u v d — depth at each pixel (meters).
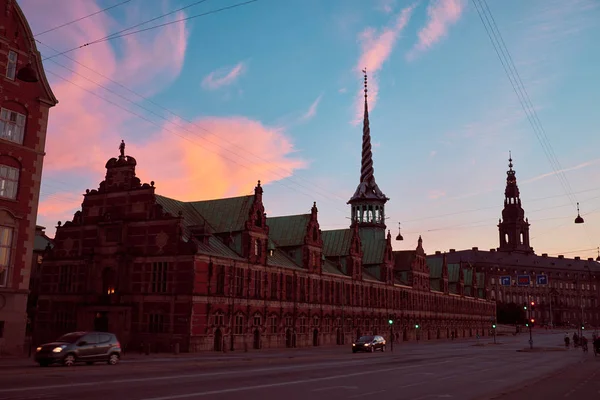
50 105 44.44
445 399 22.16
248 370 34.34
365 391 24.27
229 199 75.31
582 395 23.81
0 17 41.53
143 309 62.62
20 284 40.72
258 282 71.25
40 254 96.50
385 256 108.56
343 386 25.94
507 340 122.12
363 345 63.91
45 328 69.31
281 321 74.81
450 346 89.19
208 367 37.06
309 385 26.00
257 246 72.06
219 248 67.75
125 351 58.50
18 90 42.19
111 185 68.88
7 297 39.91
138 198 66.38
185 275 60.97
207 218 74.62
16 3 42.62
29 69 30.78
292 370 34.88
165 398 19.84
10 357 38.84
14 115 42.03
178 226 62.72
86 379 25.72
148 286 63.06
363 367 38.66
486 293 169.62
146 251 64.25
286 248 84.25
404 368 38.44
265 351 64.06
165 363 38.66
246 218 71.56
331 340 86.56
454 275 151.25
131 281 64.19
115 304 62.88
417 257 123.19
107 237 67.06
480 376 33.50
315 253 85.12
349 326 92.56
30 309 91.81
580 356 61.12
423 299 123.94
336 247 98.69
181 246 62.03
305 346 79.25
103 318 64.75
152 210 64.94
